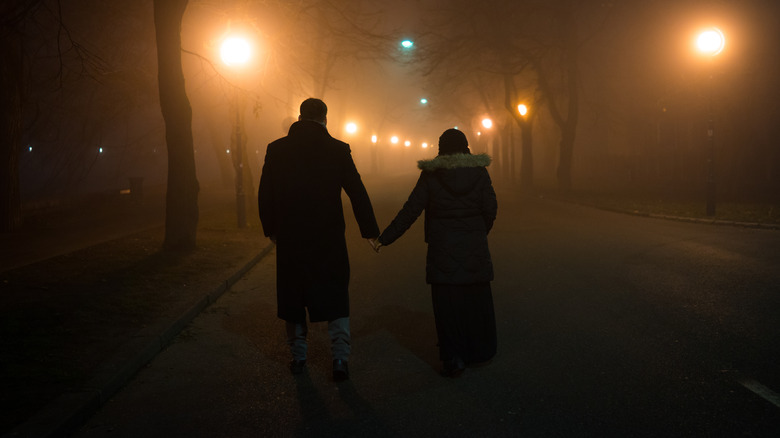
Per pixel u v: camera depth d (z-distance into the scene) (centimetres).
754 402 408
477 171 482
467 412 407
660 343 545
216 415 413
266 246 1191
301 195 472
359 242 1348
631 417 391
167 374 500
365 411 414
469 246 474
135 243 1208
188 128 1116
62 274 861
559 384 454
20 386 437
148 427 395
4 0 944
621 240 1225
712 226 1409
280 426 393
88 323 607
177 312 659
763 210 1603
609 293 752
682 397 421
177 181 1112
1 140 1545
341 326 478
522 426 382
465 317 475
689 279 813
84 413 404
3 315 626
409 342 576
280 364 521
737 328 580
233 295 809
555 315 658
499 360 514
